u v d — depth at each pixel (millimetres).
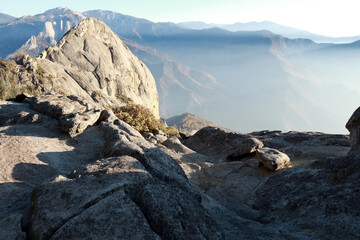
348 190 5777
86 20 170875
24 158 7121
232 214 6898
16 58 123375
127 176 4922
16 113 10078
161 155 7312
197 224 4219
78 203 4098
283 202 6980
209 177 10383
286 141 15031
